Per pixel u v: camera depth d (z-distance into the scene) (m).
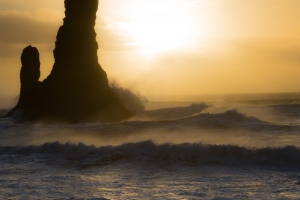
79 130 41.66
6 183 23.69
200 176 24.91
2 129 44.66
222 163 28.28
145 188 22.14
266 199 19.72
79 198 20.39
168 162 28.72
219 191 21.27
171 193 21.05
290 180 23.25
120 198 20.30
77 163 29.39
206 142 33.03
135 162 28.98
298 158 27.94
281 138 35.22
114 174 25.83
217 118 44.88
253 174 25.09
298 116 53.25
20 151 34.00
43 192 21.59
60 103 55.25
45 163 29.64
